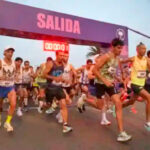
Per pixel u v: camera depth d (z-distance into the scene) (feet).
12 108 16.15
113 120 19.60
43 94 23.90
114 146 13.75
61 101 16.33
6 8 26.37
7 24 26.35
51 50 30.53
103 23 33.47
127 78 20.10
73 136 15.53
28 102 31.86
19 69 22.61
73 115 21.63
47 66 16.58
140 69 15.71
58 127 17.70
